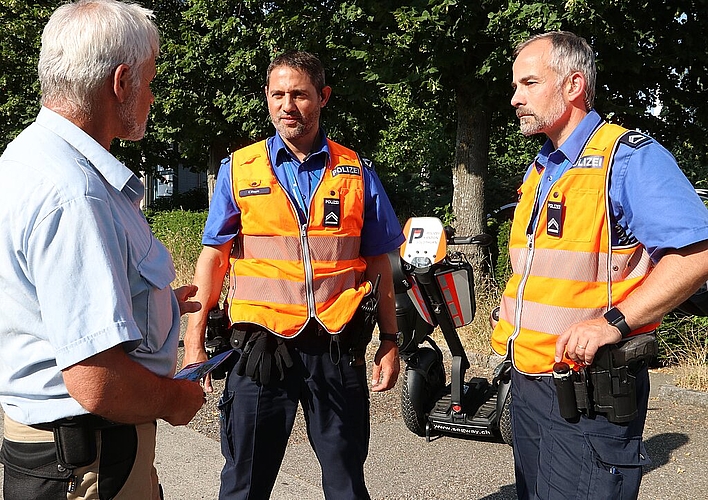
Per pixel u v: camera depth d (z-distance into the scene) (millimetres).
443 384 4691
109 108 1828
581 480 2275
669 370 5535
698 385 5129
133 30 1818
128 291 1754
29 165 1693
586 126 2367
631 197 2191
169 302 1961
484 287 7148
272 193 2816
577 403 2256
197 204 21156
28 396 1768
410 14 6836
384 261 3088
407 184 15406
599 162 2283
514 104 2498
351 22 8625
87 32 1753
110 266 1678
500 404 4176
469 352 6172
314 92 2824
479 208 8234
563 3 6262
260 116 11742
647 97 8125
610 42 6938
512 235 2588
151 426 1944
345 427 2814
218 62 11766
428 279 3994
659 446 4281
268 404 2785
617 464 2252
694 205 2102
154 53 1904
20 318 1711
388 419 4926
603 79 7656
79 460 1779
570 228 2322
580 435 2285
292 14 9477
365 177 2967
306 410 2846
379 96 11570
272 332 2742
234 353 2832
